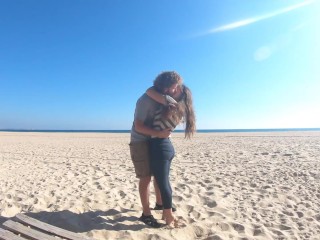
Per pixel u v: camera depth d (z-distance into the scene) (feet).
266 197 16.35
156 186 13.03
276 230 11.69
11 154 39.93
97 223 11.97
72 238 9.45
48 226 10.18
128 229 11.31
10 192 17.15
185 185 18.70
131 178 21.83
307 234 11.54
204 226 11.71
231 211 13.79
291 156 31.42
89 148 49.85
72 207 13.91
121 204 14.62
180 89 11.41
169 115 10.78
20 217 10.79
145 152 11.25
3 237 9.04
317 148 40.11
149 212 11.75
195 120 11.70
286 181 19.95
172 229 11.28
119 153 40.40
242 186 18.90
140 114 10.88
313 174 21.65
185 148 45.11
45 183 19.93
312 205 15.03
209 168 25.54
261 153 35.09
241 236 11.05
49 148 50.31
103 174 23.71
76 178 21.93
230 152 37.58
